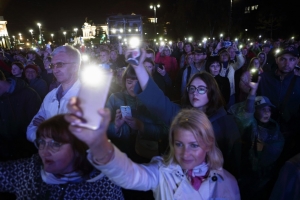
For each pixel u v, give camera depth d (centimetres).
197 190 154
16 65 519
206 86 217
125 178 124
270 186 252
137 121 249
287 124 317
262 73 362
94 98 91
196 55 493
